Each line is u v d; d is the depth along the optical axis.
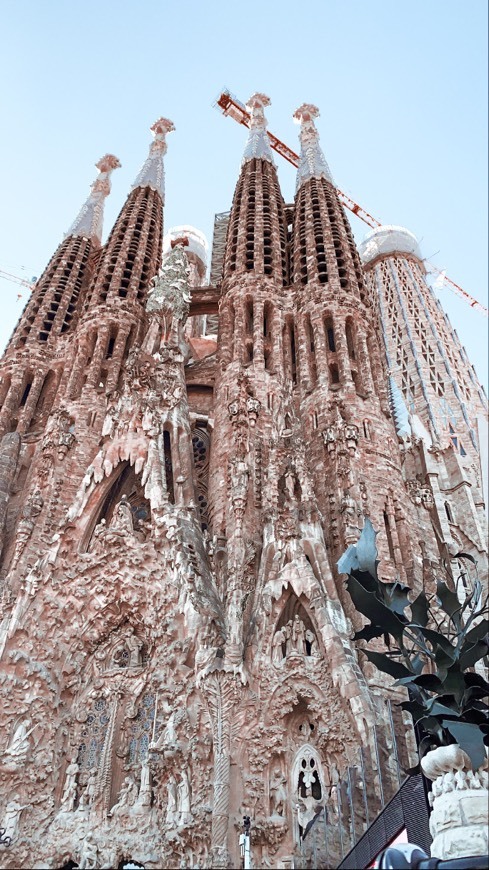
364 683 27.59
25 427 46.66
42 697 30.41
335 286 48.94
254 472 37.81
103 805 28.41
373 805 23.84
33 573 33.03
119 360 49.59
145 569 32.94
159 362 43.78
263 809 25.52
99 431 44.06
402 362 60.97
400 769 25.81
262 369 44.84
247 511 35.81
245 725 27.22
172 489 37.97
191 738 27.27
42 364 51.44
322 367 43.84
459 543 43.41
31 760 29.14
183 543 32.69
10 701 29.97
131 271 57.94
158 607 31.66
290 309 50.19
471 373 62.97
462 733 18.30
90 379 47.41
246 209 60.12
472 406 58.19
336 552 34.06
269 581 31.08
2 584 36.25
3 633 31.39
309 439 40.47
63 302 57.06
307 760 26.89
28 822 27.97
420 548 36.00
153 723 30.06
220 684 27.84
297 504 34.28
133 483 38.62
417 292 69.12
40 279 60.38
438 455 49.28
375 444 39.38
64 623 32.53
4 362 51.50
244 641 29.92
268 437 40.25
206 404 48.47
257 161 67.69
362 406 41.44
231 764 26.19
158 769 27.98
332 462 37.56
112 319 52.19
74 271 60.84
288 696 27.59
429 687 20.19
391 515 36.12
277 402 42.75
